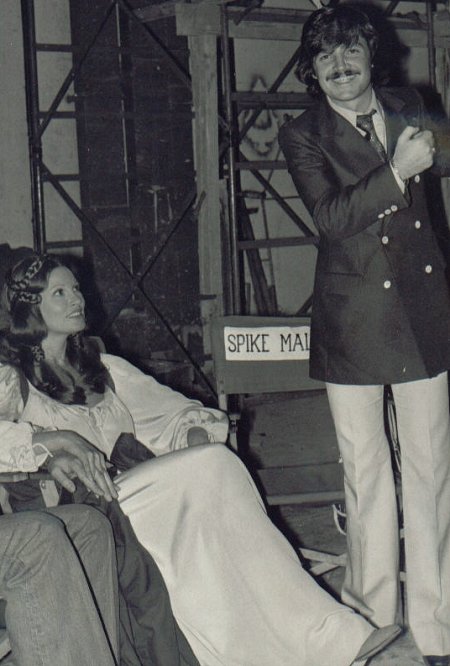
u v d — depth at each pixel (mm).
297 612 2982
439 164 3102
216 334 3818
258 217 7957
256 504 3115
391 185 2850
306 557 3969
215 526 3043
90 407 3379
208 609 2994
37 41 6738
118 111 7008
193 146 7336
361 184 2898
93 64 6871
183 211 6098
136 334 7199
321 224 3004
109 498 3025
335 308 3143
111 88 6965
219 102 6711
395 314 3066
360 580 3350
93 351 3467
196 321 7453
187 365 6902
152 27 7023
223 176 6504
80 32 6812
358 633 2918
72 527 2889
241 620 2984
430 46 4898
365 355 3102
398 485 3781
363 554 3314
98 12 6844
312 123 3100
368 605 3334
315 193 3047
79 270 6992
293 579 3021
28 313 3293
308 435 6566
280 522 4973
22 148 6691
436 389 3148
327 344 3197
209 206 6199
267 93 6672
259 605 2994
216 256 6332
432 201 3473
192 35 5871
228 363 3812
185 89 7207
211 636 2984
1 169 6613
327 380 3213
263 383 3832
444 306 3135
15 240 6730
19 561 2658
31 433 3070
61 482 3020
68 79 6457
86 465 3033
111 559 2926
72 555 2695
